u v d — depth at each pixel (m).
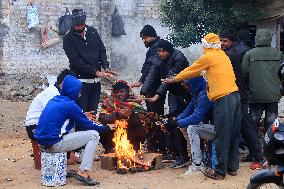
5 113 11.41
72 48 7.14
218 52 5.60
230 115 5.48
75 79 5.54
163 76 6.52
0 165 6.30
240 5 13.33
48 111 5.34
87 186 5.30
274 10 13.24
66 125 5.39
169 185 5.32
